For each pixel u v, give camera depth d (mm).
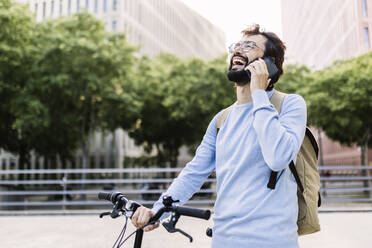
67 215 8719
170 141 20375
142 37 40844
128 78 17172
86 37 14789
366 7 19688
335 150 35906
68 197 14391
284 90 16234
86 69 14398
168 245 5035
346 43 21328
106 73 15500
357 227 6379
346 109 15383
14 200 10812
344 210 8641
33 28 14844
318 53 28203
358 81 14594
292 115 1329
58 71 14344
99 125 17859
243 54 1399
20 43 14461
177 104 17234
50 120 14641
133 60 16109
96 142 33531
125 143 34906
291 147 1194
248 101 1404
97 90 15195
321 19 27219
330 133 19062
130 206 1347
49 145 17625
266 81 1307
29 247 5031
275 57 1421
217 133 1522
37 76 14398
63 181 8938
